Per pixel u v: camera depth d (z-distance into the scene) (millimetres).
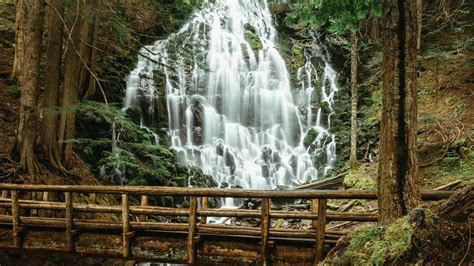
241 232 6477
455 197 4262
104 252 7004
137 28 16562
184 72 17156
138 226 6852
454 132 12383
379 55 17734
